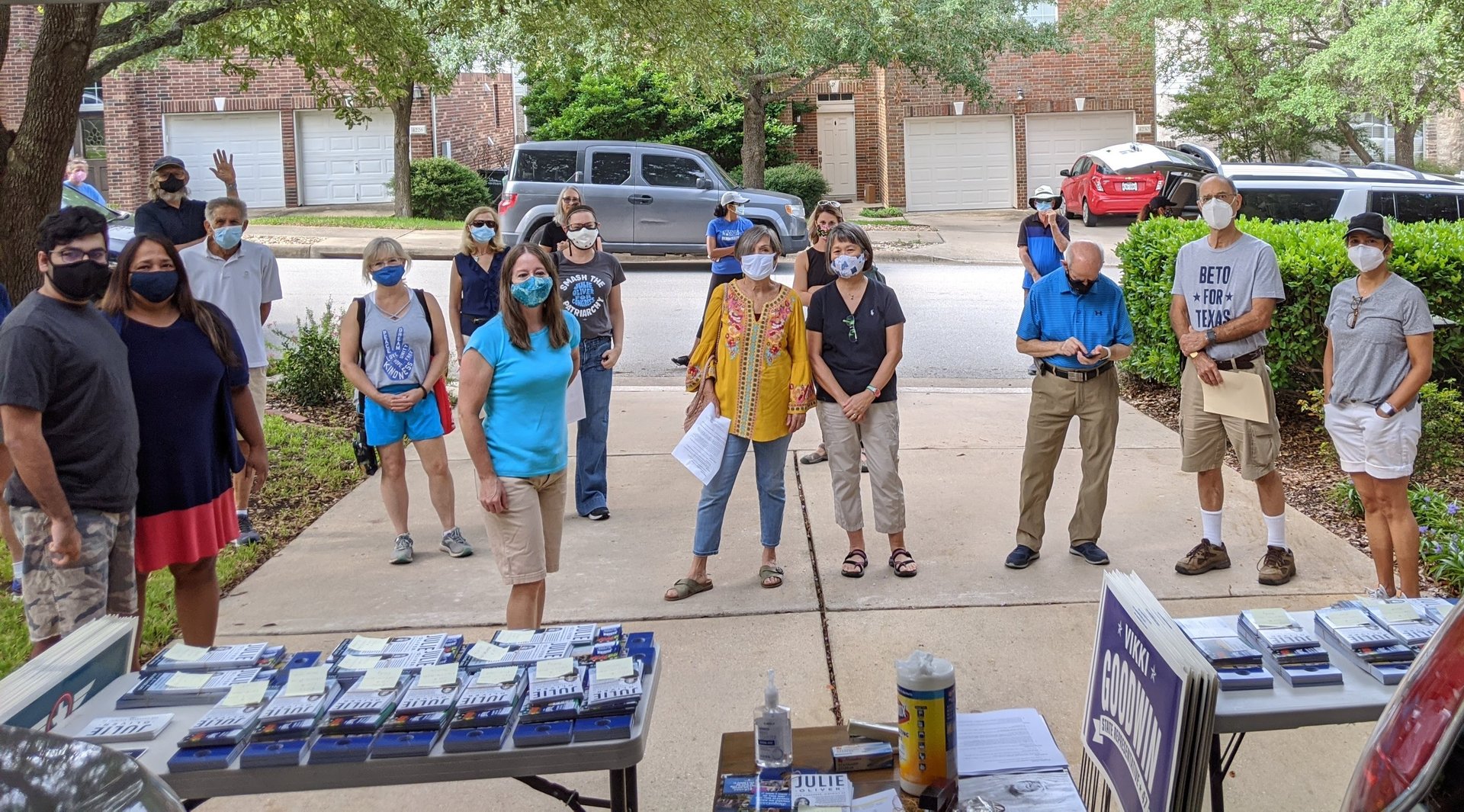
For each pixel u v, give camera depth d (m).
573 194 7.48
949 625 5.42
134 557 4.29
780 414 5.77
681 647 5.27
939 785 2.72
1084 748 3.21
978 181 28.64
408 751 2.81
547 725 2.88
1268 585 5.81
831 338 5.88
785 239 17.80
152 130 26.94
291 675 3.07
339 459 8.41
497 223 7.02
